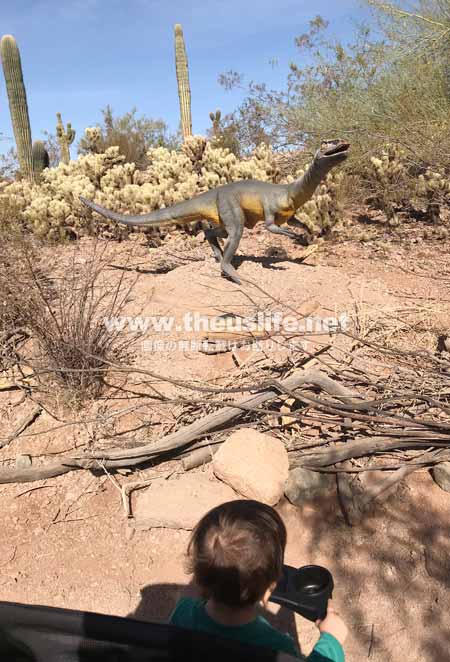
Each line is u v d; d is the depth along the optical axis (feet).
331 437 8.95
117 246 18.65
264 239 19.24
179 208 14.10
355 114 24.30
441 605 6.63
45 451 9.16
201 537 3.35
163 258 17.07
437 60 23.73
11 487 8.46
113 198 19.58
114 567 7.24
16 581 7.07
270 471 7.82
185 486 8.07
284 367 10.57
